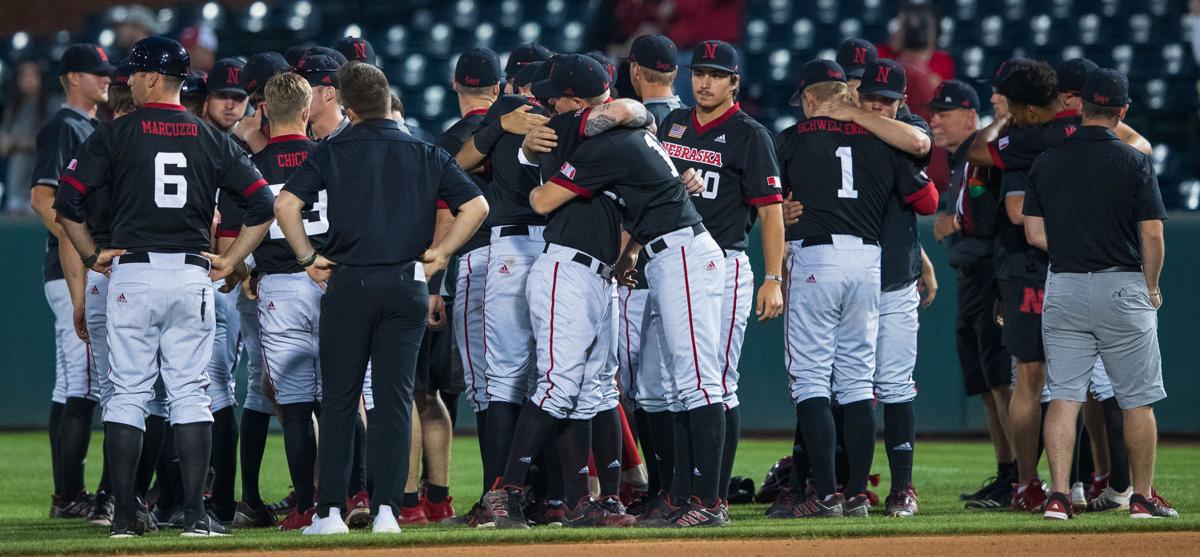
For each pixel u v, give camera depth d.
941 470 34.16
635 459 25.25
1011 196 24.33
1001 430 26.59
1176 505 25.64
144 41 20.59
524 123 21.84
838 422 25.59
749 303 22.31
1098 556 18.45
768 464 36.09
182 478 21.38
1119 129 25.91
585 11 60.59
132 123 20.31
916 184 23.69
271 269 22.11
